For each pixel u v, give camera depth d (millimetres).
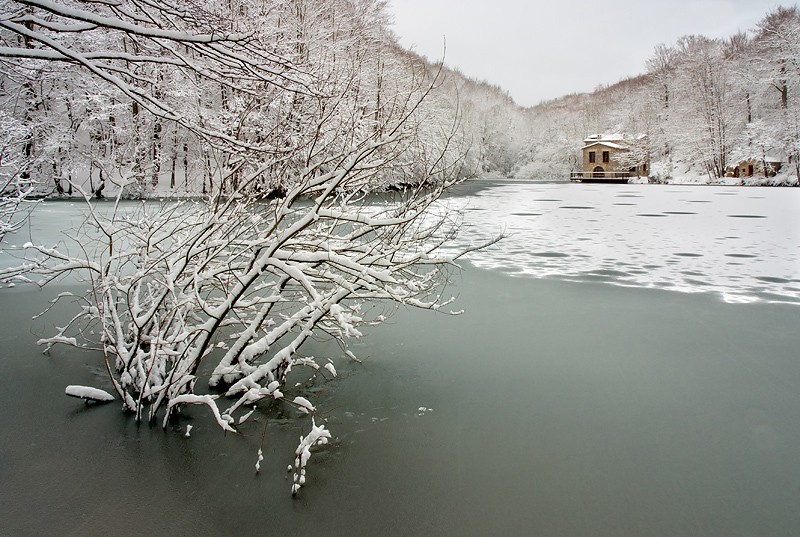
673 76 64000
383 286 4629
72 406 4656
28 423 4344
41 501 3375
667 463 3852
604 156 66125
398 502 3373
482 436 4203
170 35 4496
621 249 13430
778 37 46906
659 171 59594
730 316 7625
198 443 4066
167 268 4586
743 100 51344
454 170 5160
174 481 3596
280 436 4180
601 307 8062
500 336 6664
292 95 5312
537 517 3238
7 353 5852
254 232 5285
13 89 10305
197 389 4961
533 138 83125
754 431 4320
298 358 5293
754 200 29062
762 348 6273
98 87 13250
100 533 3096
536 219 20000
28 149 11812
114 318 4703
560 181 71750
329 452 3959
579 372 5539
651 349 6238
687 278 10156
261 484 3564
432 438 4168
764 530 3131
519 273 10523
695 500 3422
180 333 4621
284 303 7281
